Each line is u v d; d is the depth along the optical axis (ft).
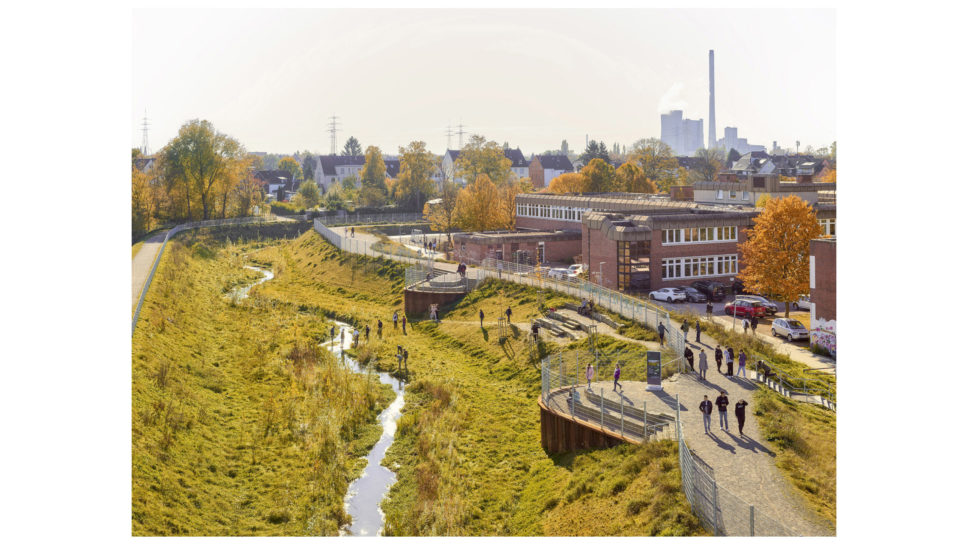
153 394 133.90
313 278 320.09
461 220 376.27
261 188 602.85
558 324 191.83
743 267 248.93
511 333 198.29
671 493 92.27
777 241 196.95
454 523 106.01
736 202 309.83
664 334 163.73
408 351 202.90
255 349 192.75
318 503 112.27
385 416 152.66
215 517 105.70
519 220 371.35
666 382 137.69
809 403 125.29
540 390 161.68
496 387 169.17
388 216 540.11
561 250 304.50
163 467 111.24
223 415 143.23
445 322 228.84
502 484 119.14
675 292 222.89
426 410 151.43
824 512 85.15
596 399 129.59
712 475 94.48
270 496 114.21
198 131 453.17
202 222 449.89
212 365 172.86
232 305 247.09
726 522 80.53
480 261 290.35
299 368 175.94
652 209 290.15
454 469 124.36
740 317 200.54
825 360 157.58
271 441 133.49
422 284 255.50
